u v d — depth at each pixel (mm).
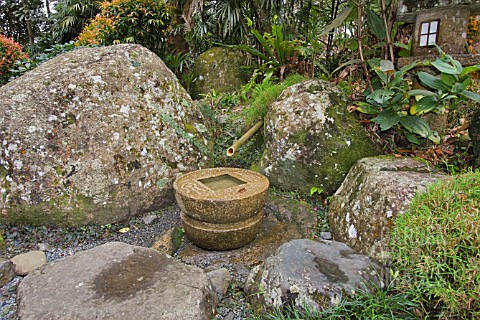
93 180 2350
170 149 2770
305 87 2865
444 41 2148
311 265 1580
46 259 2061
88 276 1678
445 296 1204
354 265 1574
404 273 1426
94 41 4664
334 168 2570
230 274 1947
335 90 2807
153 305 1485
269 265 1653
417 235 1354
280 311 1453
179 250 2229
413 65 2133
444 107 2219
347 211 2125
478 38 2656
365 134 2625
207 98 4227
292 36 4555
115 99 2568
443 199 1415
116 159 2453
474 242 1217
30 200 2287
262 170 2867
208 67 4820
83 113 2426
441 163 2289
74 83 2461
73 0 6961
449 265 1270
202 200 1976
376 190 1896
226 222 2053
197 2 4648
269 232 2363
